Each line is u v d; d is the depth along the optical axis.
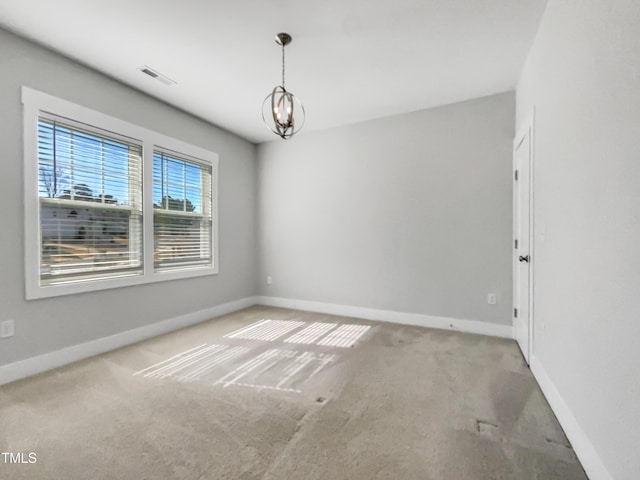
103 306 2.71
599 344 1.26
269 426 1.65
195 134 3.66
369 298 3.80
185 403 1.88
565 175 1.65
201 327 3.45
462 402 1.88
